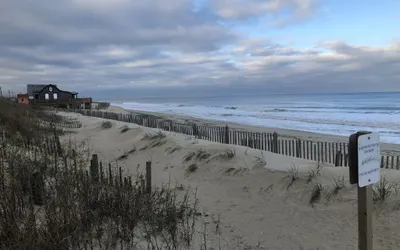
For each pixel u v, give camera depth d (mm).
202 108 84812
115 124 21484
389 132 24484
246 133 13844
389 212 5199
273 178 7426
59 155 9297
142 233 4918
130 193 5785
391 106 60500
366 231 3426
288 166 8000
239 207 6668
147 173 7094
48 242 3727
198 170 9250
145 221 5289
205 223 5875
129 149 13320
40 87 83000
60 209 4363
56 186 5137
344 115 42844
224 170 8648
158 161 11164
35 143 10141
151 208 5648
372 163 3365
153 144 12891
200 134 16719
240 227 5766
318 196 6246
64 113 40562
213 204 6973
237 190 7504
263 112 56312
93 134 18781
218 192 7629
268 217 6031
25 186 5133
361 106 64312
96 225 4688
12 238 3680
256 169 8156
